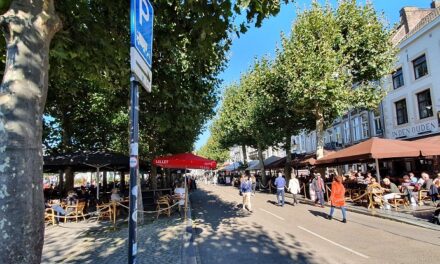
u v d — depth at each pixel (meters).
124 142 23.80
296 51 20.16
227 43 7.54
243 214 15.59
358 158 16.56
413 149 15.40
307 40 20.28
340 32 20.33
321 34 20.30
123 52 7.14
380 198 15.27
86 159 15.70
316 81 19.08
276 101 23.94
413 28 25.81
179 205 15.71
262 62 23.84
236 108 36.91
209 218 14.56
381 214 13.66
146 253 7.85
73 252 8.10
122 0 6.68
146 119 14.88
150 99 12.55
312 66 19.17
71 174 20.11
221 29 5.91
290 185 20.05
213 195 29.92
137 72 2.38
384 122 27.91
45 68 2.99
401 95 25.50
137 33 2.40
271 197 25.58
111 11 6.83
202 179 104.00
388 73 20.61
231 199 24.61
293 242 9.17
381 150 15.47
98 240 9.59
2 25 2.82
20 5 2.87
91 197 20.02
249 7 5.50
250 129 33.56
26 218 2.58
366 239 9.32
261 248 8.59
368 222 12.40
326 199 20.95
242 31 5.94
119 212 15.69
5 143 2.58
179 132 19.62
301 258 7.50
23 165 2.62
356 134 33.56
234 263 7.36
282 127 29.95
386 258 7.25
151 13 2.82
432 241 8.76
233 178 51.69
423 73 23.23
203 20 5.77
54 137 23.12
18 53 2.78
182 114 13.23
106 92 13.90
